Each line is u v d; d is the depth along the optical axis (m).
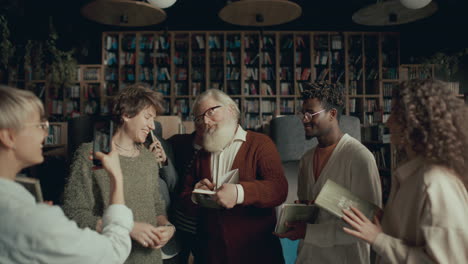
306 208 1.38
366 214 1.10
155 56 8.05
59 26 7.08
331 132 1.57
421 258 0.91
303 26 8.92
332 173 1.50
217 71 8.15
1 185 0.75
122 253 0.91
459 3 7.60
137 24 5.66
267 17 5.23
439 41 8.29
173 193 1.97
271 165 1.69
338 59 8.28
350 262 1.43
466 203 0.91
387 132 4.67
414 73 8.30
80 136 2.14
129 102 1.34
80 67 7.89
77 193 1.25
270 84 8.30
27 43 5.71
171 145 2.15
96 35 8.45
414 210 0.99
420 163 1.00
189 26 8.80
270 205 1.59
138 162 1.41
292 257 2.61
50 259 0.74
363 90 8.17
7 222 0.72
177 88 8.11
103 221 0.96
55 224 0.75
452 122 0.94
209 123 1.71
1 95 0.77
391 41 8.43
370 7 4.92
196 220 1.83
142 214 1.36
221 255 1.68
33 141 0.81
